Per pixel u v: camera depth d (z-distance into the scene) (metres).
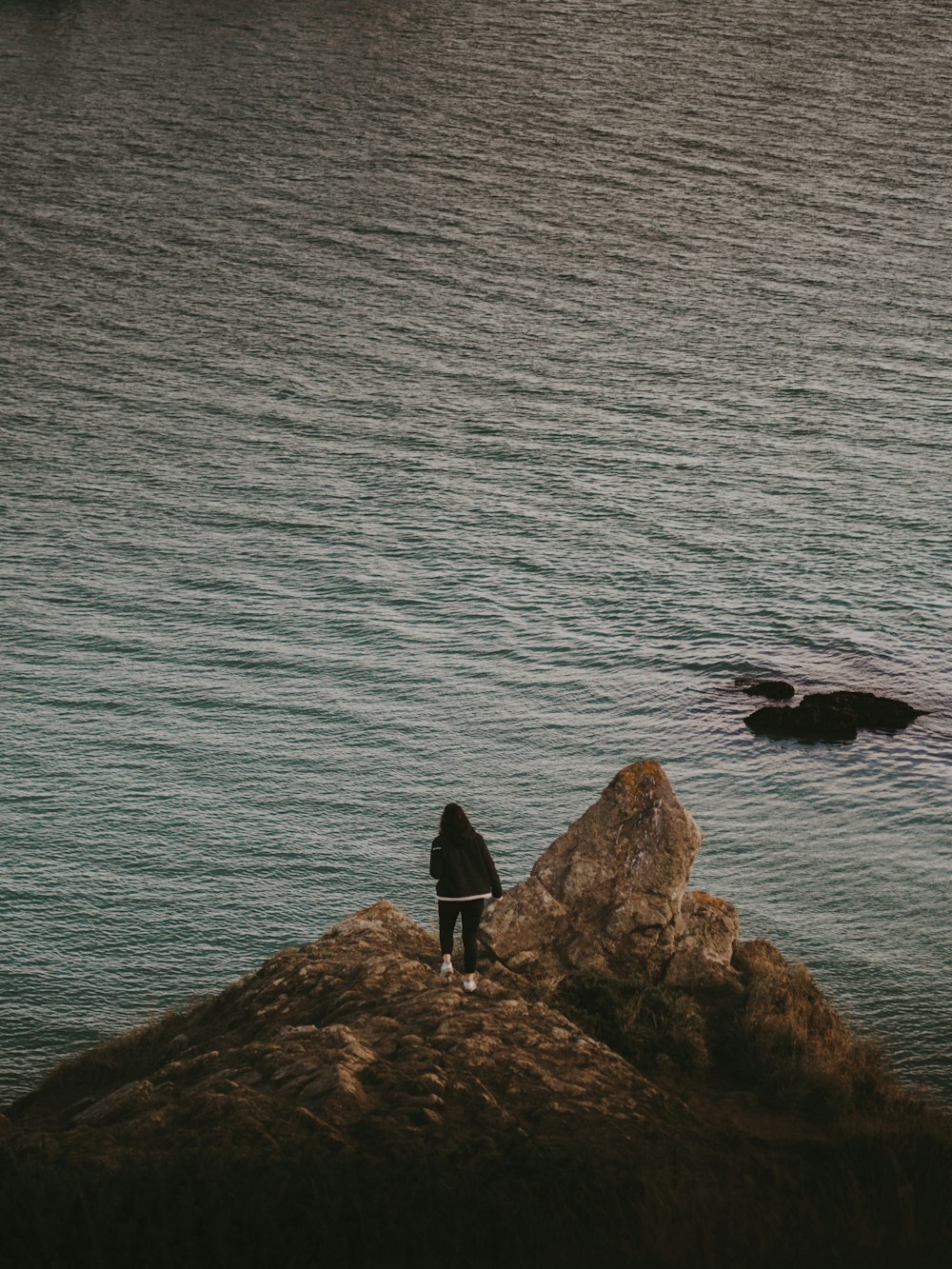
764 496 116.62
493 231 181.38
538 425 133.25
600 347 151.62
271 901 62.78
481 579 102.56
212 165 197.38
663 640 91.62
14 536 108.50
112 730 81.06
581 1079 15.95
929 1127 16.56
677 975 21.09
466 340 153.00
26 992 54.38
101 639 93.25
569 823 69.50
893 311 160.25
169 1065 17.08
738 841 65.19
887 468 122.12
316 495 118.19
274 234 178.12
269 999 20.14
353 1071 15.05
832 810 67.88
